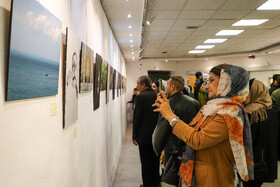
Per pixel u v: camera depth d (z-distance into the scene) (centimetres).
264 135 219
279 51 877
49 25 91
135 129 283
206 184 120
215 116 117
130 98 1052
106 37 316
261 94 228
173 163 154
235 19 489
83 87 161
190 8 418
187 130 122
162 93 140
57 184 110
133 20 342
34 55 78
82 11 166
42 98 92
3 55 62
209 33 614
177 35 634
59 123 113
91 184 195
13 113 69
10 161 67
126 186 317
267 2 395
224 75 122
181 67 1185
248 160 122
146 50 883
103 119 266
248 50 922
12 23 64
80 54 152
